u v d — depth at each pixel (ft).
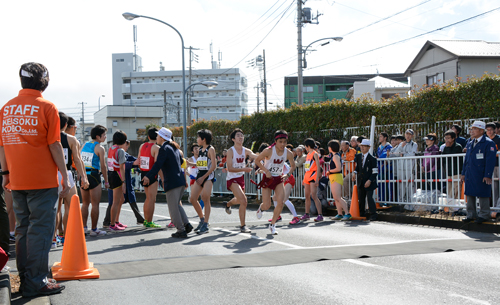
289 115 57.77
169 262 17.88
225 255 19.29
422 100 43.09
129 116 222.69
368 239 23.48
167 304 12.55
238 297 13.14
